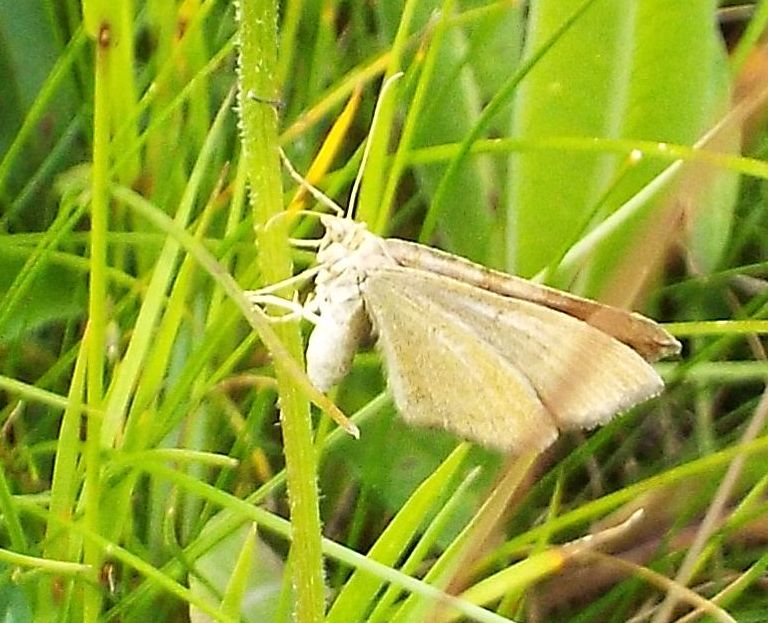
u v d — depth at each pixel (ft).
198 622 0.33
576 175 0.36
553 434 0.29
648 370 0.28
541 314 0.28
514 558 0.38
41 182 0.42
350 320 0.29
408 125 0.34
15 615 0.32
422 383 0.30
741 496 0.38
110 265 0.39
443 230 0.40
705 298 0.41
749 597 0.37
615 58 0.35
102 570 0.33
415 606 0.32
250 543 0.31
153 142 0.38
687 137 0.36
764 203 0.40
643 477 0.39
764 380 0.40
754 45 0.39
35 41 0.42
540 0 0.35
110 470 0.32
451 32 0.39
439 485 0.31
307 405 0.26
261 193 0.25
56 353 0.40
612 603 0.38
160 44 0.38
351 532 0.37
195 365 0.33
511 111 0.40
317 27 0.41
